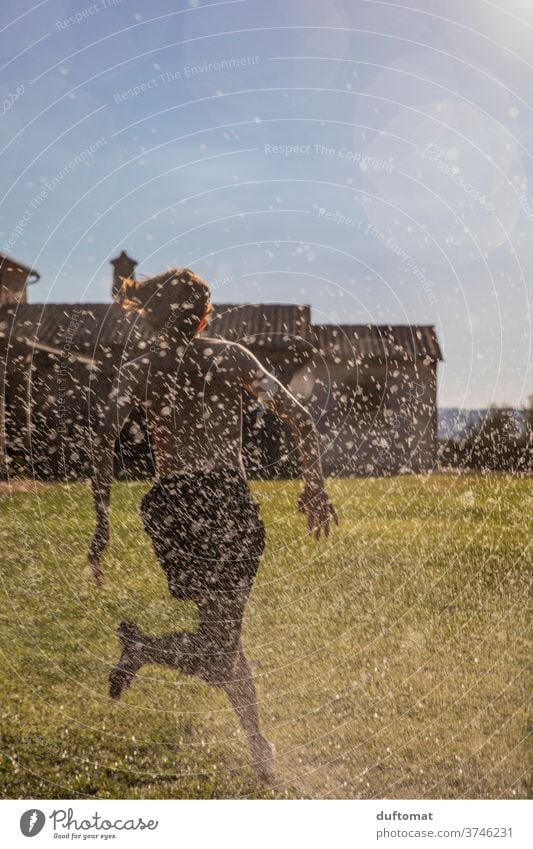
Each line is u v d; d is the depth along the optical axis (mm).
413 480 9852
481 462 9656
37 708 3156
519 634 4055
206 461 2635
